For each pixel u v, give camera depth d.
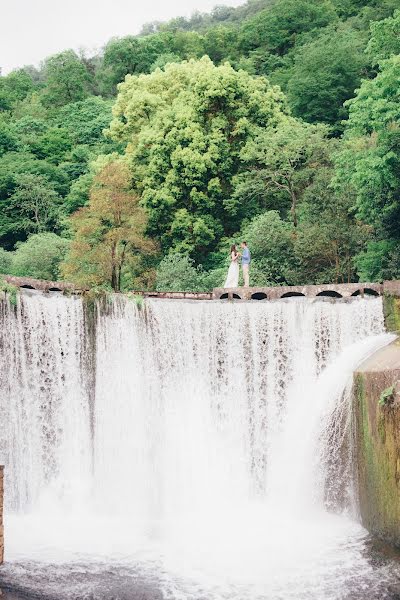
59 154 62.41
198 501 23.92
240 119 43.59
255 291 26.67
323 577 16.47
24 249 44.28
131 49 78.62
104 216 38.47
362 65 52.09
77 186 52.06
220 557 17.89
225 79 43.53
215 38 75.31
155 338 24.39
